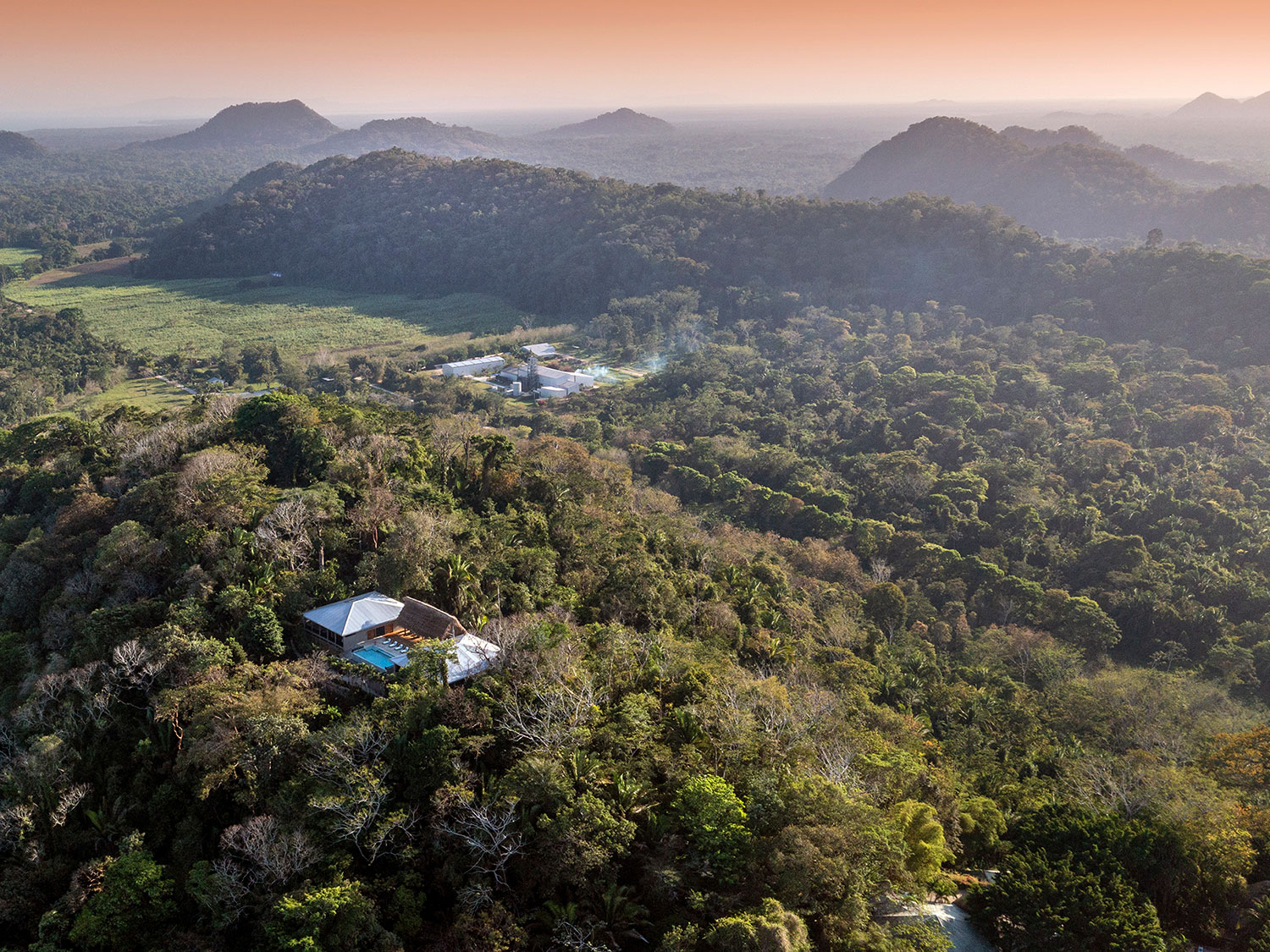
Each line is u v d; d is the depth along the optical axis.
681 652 71.94
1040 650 113.88
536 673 58.91
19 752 58.03
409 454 98.75
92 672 62.16
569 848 47.00
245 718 54.47
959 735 88.38
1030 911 52.28
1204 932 55.06
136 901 47.94
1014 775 80.69
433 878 49.34
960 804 67.12
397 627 68.06
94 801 56.19
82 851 53.53
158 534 80.56
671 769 54.16
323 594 70.94
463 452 107.12
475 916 46.06
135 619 67.81
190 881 48.84
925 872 54.44
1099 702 98.25
